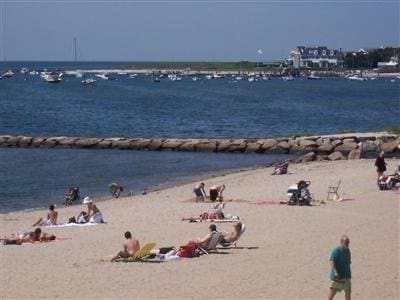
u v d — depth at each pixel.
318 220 44.38
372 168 71.31
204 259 34.75
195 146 98.00
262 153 94.38
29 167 79.88
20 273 32.38
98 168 79.81
